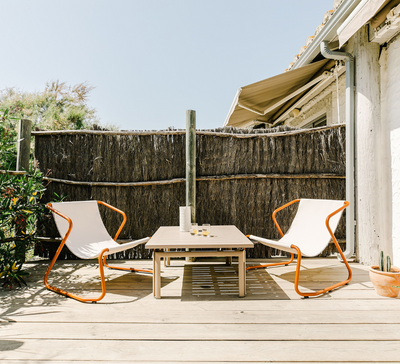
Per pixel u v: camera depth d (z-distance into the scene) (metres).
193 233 2.85
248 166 3.89
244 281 2.52
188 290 2.68
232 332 1.89
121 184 3.83
